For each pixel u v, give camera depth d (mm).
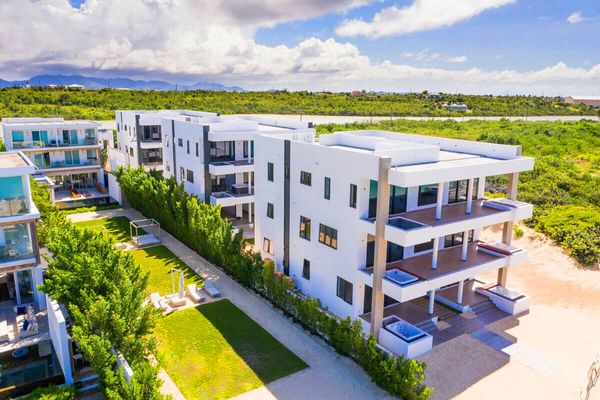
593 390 20391
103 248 24797
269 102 135500
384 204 22234
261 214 33312
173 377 20875
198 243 35594
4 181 24094
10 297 26922
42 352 22781
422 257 27094
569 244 35938
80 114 98312
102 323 19250
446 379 21047
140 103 118500
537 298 29703
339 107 134875
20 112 95875
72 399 18531
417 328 23547
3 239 24453
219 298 28906
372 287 23375
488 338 24609
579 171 58469
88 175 55719
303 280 29422
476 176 24359
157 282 31188
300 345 23812
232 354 22844
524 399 19812
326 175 26000
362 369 21828
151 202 42406
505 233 28422
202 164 41969
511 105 161125
